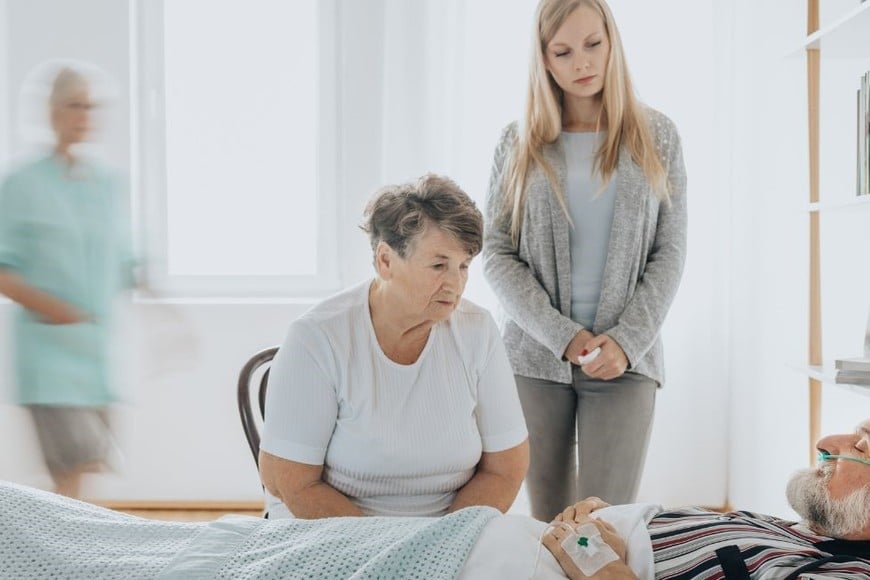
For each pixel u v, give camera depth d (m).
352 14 3.40
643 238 2.27
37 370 2.62
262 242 3.61
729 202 3.37
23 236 2.55
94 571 1.27
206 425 3.48
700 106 3.32
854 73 2.35
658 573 1.31
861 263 2.32
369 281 1.70
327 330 1.63
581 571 1.31
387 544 1.30
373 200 1.61
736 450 3.35
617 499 2.25
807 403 2.69
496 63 3.32
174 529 1.38
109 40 3.37
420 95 3.33
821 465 1.41
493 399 1.71
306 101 3.57
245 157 3.58
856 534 1.34
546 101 2.27
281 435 1.63
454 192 1.56
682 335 3.40
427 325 1.62
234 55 3.55
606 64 2.22
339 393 1.63
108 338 2.71
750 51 3.15
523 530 1.37
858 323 2.33
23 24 3.35
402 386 1.63
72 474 2.71
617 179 2.23
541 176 2.27
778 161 2.91
